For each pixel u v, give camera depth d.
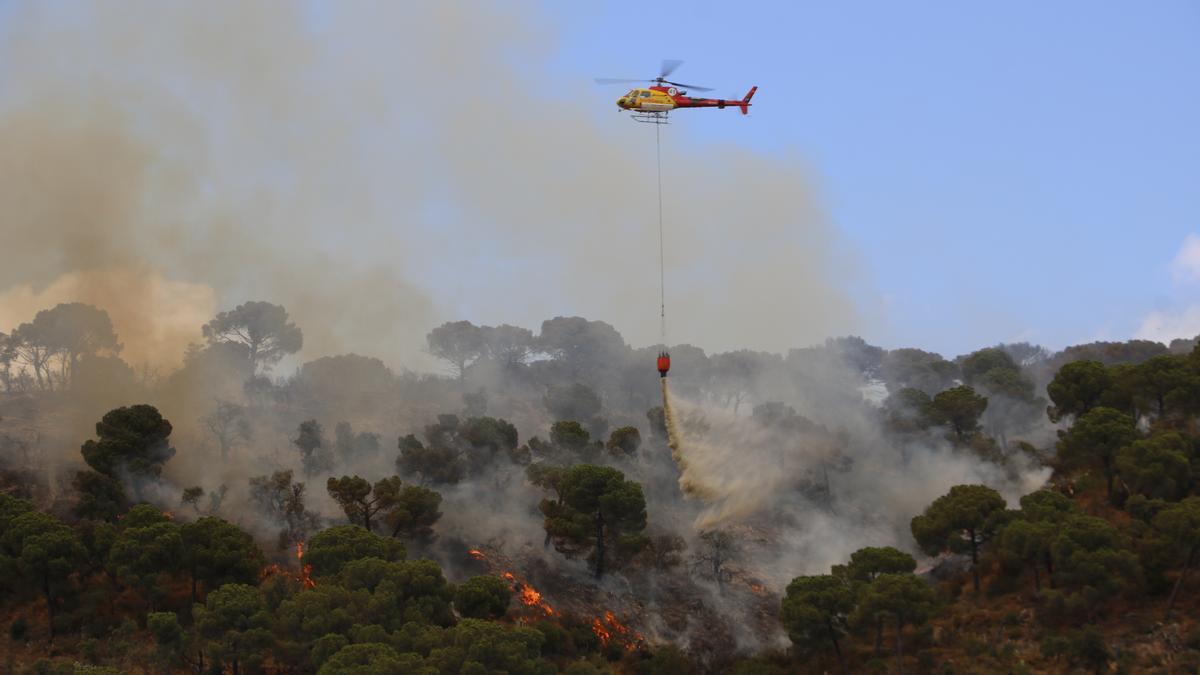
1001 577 105.50
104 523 100.50
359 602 85.12
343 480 109.12
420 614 85.94
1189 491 105.38
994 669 92.50
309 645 81.50
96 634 90.50
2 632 90.75
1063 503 104.50
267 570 101.31
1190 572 97.12
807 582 99.69
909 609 92.56
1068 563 94.69
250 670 82.56
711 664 110.44
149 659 84.88
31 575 90.00
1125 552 93.44
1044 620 96.88
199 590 97.12
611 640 108.62
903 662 96.31
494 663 77.44
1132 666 89.00
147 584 90.94
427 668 73.44
